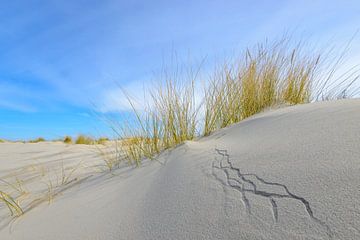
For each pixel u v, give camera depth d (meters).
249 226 0.76
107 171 2.29
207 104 2.68
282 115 1.82
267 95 3.03
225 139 1.83
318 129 1.25
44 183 2.39
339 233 0.61
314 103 2.01
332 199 0.72
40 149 5.09
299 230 0.67
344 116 1.31
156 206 1.12
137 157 2.35
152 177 1.55
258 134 1.57
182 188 1.17
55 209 1.59
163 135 2.40
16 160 3.97
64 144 6.38
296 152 1.07
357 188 0.72
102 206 1.40
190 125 2.48
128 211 1.20
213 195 1.00
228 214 0.85
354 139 1.00
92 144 5.55
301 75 3.16
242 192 0.94
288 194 0.82
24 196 2.05
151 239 0.90
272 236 0.69
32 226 1.41
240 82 2.95
